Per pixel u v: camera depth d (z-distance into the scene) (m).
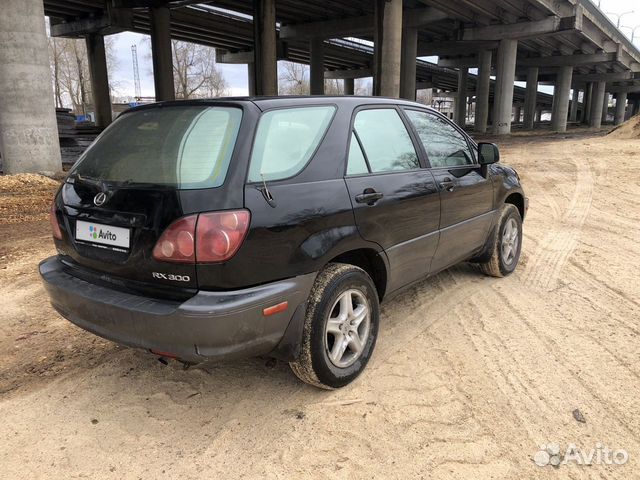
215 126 2.86
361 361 3.33
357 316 3.25
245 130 2.77
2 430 2.88
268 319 2.69
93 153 3.25
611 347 3.75
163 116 3.12
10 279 5.39
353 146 3.35
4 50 12.40
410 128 3.96
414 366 3.49
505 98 42.44
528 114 61.88
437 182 3.96
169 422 2.93
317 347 2.96
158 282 2.67
